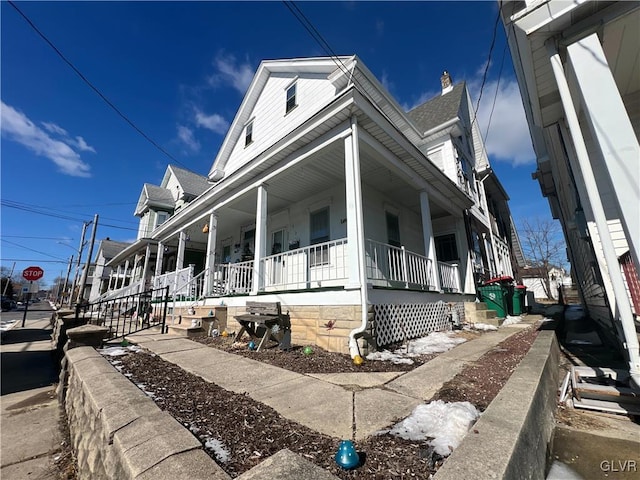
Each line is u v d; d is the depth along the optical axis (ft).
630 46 10.76
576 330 22.35
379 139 18.15
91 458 7.09
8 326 51.11
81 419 9.00
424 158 21.39
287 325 16.47
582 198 14.57
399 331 16.99
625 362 12.47
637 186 7.68
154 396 8.47
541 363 9.08
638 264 7.35
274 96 27.89
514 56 13.50
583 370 9.87
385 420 6.74
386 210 26.89
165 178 62.34
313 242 25.49
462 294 26.68
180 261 32.65
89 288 103.91
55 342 27.89
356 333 13.38
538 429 5.93
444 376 10.09
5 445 10.21
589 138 14.65
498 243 46.88
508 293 33.27
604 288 13.96
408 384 9.45
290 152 19.31
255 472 3.85
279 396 8.54
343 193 24.08
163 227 36.86
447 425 6.03
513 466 3.98
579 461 5.80
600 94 8.68
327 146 17.48
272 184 23.85
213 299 23.34
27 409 13.52
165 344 16.81
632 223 7.54
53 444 10.28
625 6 8.80
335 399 8.23
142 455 4.60
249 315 17.42
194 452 4.78
